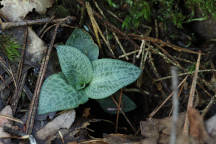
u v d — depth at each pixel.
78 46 0.39
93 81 0.38
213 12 0.39
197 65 0.38
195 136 0.34
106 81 0.37
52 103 0.37
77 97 0.37
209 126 0.34
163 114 0.39
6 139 0.36
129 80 0.37
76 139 0.37
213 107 0.38
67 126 0.37
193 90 0.37
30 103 0.37
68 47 0.37
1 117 0.36
